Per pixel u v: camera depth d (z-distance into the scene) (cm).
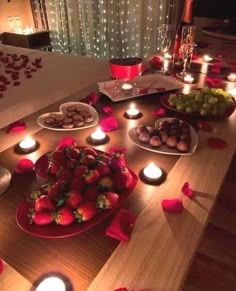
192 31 71
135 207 32
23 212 30
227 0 99
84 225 28
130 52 156
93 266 25
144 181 36
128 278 24
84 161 33
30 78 94
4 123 74
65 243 28
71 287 24
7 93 83
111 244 27
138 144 42
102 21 156
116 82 63
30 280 24
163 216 31
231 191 77
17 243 28
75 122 48
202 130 47
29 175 37
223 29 104
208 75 70
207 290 54
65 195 28
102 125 48
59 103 56
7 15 170
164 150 41
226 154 41
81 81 92
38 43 174
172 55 76
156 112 52
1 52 120
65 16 170
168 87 61
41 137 45
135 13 143
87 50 172
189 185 35
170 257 26
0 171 37
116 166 33
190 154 41
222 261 60
